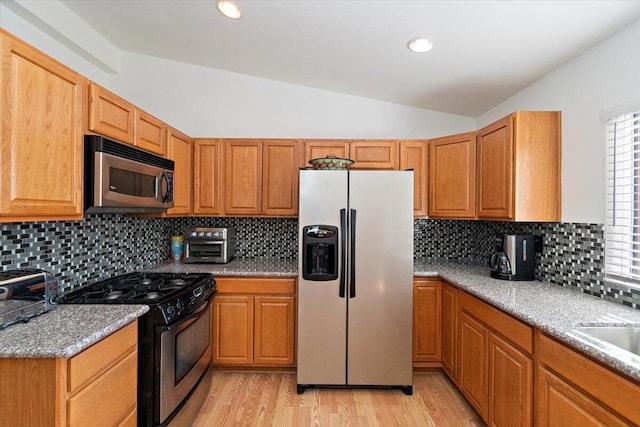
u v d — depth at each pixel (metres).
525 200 1.94
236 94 3.03
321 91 3.03
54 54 2.24
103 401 1.21
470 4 1.52
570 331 1.19
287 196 2.77
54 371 1.02
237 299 2.42
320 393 2.22
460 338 2.12
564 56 1.84
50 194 1.29
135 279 2.04
